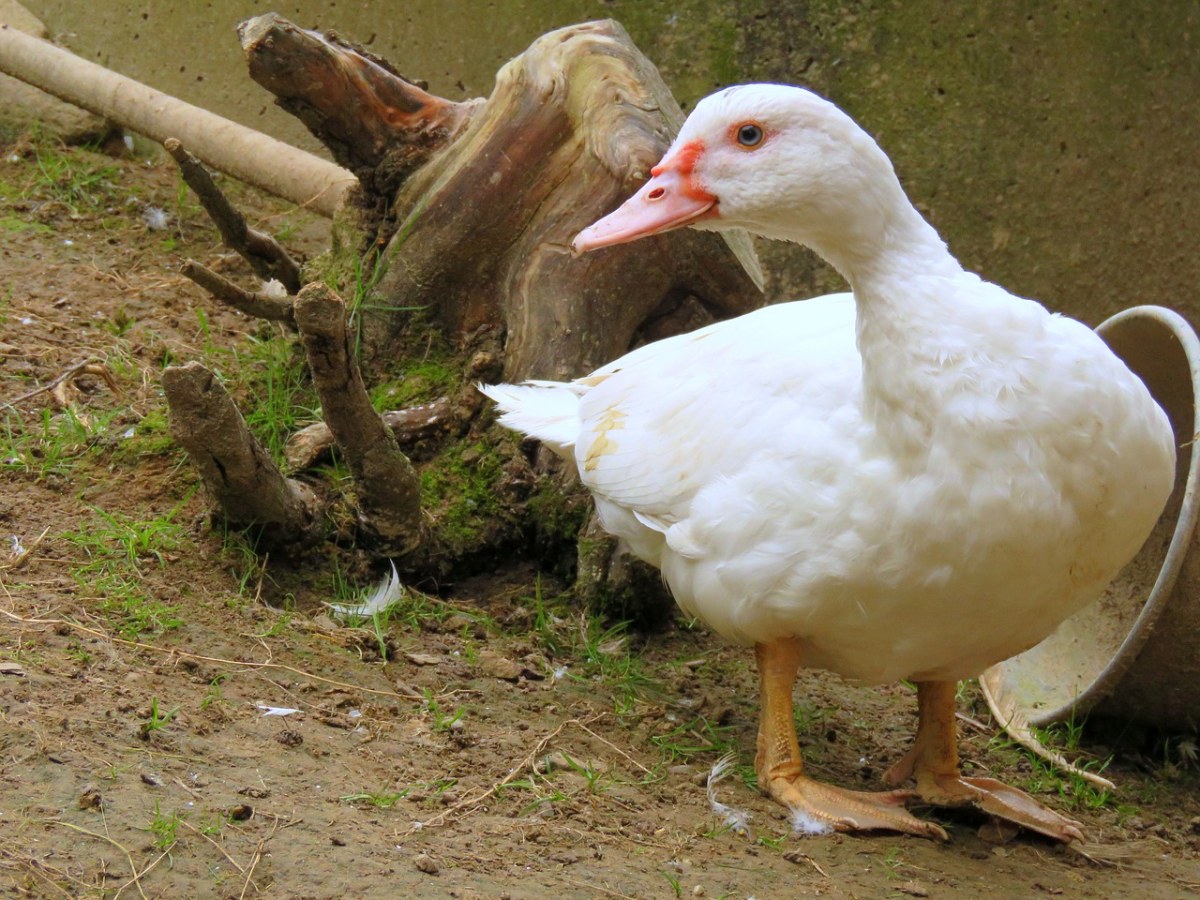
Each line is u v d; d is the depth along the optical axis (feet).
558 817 14.40
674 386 16.93
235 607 17.94
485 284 22.24
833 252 14.79
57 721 13.66
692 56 29.73
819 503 14.64
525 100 21.49
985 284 14.35
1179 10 26.91
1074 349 13.94
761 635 15.85
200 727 14.46
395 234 22.49
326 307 16.97
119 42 34.55
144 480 20.27
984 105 28.48
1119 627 22.16
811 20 28.99
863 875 14.37
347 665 17.25
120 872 11.59
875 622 14.89
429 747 15.51
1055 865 15.83
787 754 16.15
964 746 20.38
